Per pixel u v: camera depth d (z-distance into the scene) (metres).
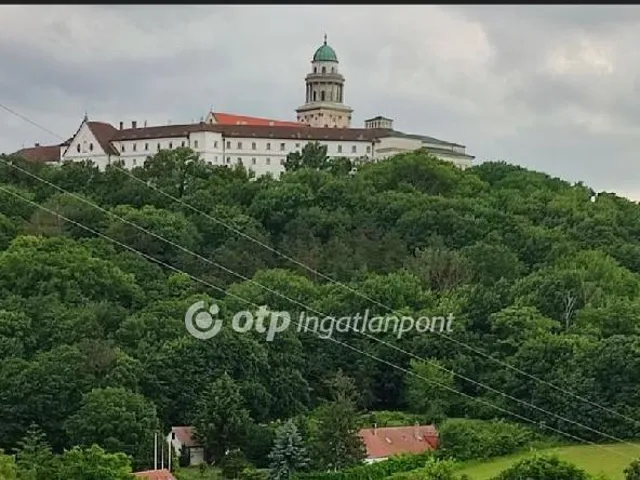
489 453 100.38
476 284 143.25
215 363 117.69
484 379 118.69
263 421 115.44
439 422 113.12
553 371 112.56
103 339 120.19
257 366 119.06
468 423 107.50
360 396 120.25
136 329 122.44
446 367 121.38
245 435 107.38
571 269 142.38
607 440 104.19
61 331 119.06
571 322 128.88
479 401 114.94
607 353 109.75
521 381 114.00
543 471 81.69
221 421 106.88
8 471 82.12
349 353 128.25
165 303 131.12
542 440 104.56
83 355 111.44
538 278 139.38
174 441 107.00
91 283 134.50
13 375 106.62
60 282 132.75
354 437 99.06
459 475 92.50
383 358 126.69
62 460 89.25
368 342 129.00
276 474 96.75
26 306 125.50
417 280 144.25
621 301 127.69
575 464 88.69
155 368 114.88
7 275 133.75
